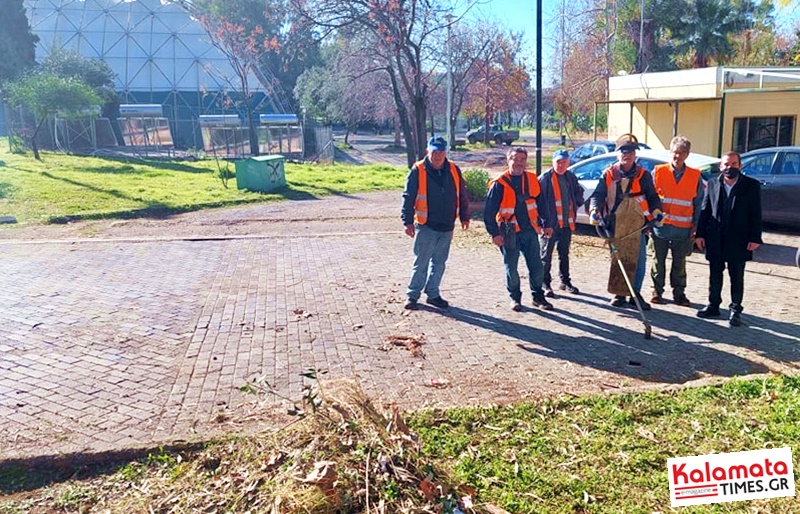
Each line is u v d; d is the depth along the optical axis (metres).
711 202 6.91
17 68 40.22
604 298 8.17
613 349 6.30
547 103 62.53
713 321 7.13
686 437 4.41
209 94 47.97
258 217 15.53
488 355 6.16
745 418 4.65
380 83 37.34
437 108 48.12
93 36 49.47
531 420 4.70
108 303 8.02
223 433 4.55
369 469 3.59
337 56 27.78
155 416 4.90
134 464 4.25
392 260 10.48
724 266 7.10
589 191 12.12
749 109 20.98
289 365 5.93
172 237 12.70
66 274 9.58
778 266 9.75
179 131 46.03
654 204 7.46
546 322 7.19
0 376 5.71
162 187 20.34
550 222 7.93
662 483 3.92
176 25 50.62
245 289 8.68
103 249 11.51
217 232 13.56
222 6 45.06
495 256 10.74
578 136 55.66
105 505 3.86
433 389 5.36
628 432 4.51
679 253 7.66
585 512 3.67
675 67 40.22
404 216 7.52
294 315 7.48
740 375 5.54
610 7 42.62
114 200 17.50
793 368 5.70
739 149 21.27
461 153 44.34
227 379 5.62
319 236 12.79
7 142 35.12
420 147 19.67
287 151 36.72
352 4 18.02
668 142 23.61
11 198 17.22
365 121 58.53
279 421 4.77
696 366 5.84
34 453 4.31
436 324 7.13
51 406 5.09
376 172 26.53
